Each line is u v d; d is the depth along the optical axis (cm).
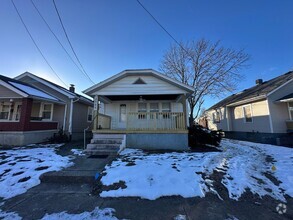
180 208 290
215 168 475
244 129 1438
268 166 541
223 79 1438
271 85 1311
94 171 455
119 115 1090
